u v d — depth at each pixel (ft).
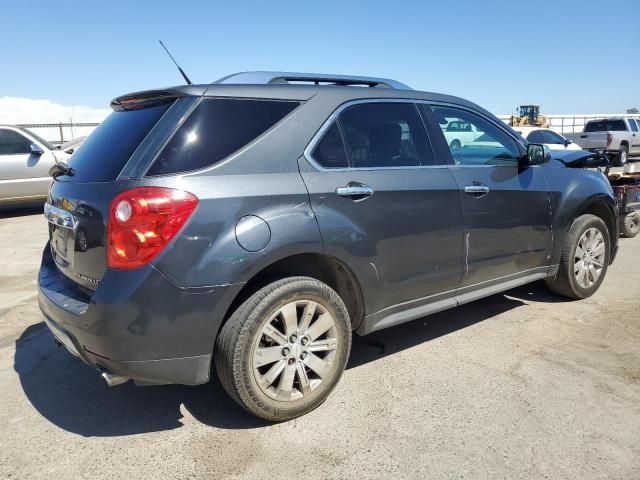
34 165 35.27
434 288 11.88
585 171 16.07
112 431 9.59
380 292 10.80
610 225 17.02
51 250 11.29
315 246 9.54
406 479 8.12
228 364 8.93
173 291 8.30
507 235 13.26
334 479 8.15
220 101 9.44
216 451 8.91
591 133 68.18
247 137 9.43
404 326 14.34
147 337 8.27
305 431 9.41
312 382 9.89
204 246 8.47
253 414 9.43
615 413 9.82
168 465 8.56
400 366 11.90
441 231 11.67
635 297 16.37
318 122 10.25
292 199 9.41
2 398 10.87
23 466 8.59
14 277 20.11
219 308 8.63
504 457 8.60
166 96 9.56
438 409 10.04
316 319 9.87
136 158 8.73
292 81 11.02
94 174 9.36
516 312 15.23
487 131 13.51
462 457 8.61
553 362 11.94
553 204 14.56
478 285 12.96
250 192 9.00
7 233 29.22
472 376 11.35
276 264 9.77
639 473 8.20
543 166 14.73
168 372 8.61
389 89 11.88
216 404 10.46
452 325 14.33
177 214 8.32
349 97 10.94
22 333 14.47
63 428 9.71
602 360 12.02
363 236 10.25
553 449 8.79
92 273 8.79
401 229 10.91
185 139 8.90
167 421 9.89
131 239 8.16
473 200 12.34
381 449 8.86
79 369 12.18
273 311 9.18
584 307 15.53
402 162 11.41
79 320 8.49
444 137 12.41
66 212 9.50
